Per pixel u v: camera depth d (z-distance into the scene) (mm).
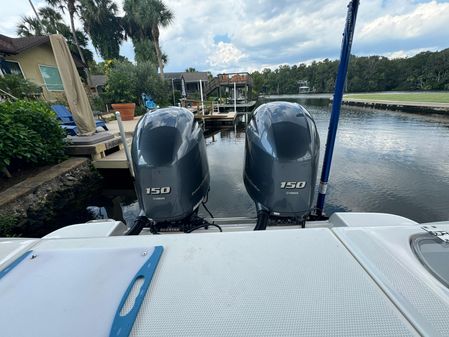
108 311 442
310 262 545
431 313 414
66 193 2906
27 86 5344
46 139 3168
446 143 4781
